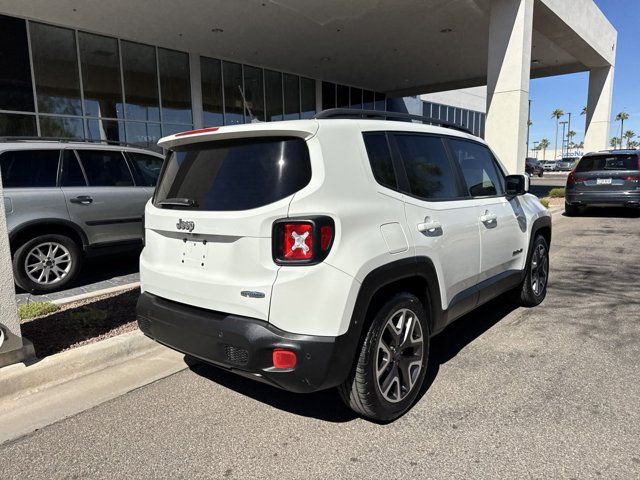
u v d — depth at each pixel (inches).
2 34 491.8
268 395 137.0
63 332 170.9
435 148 148.3
